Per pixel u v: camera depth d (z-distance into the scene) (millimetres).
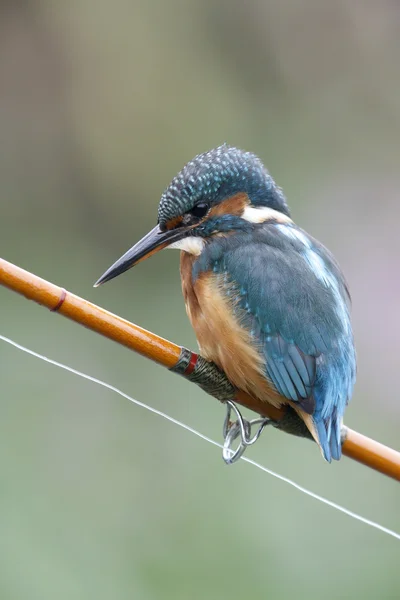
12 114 13617
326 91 13930
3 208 13289
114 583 9211
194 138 13367
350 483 10055
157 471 10391
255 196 7473
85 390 10930
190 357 6547
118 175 13359
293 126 13703
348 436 6641
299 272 7023
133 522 9914
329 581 9500
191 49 13602
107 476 10312
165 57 13477
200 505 9984
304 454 10133
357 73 13977
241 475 10117
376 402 11047
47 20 13633
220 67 13680
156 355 6395
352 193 13008
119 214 13336
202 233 7359
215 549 9602
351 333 7055
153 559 9547
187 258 7422
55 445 10547
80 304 6074
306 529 9789
